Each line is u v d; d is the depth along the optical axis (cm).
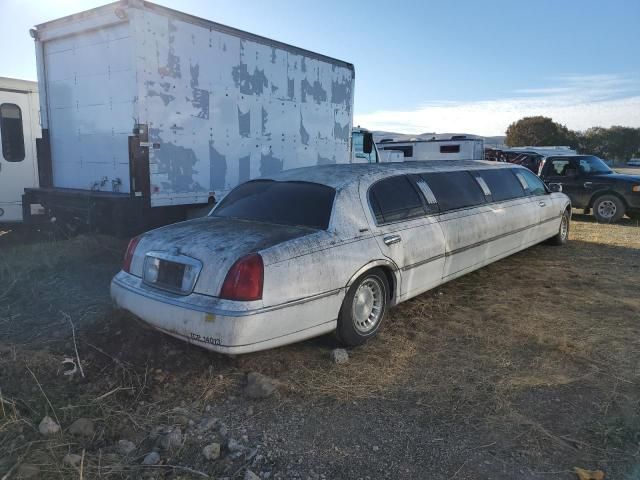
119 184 698
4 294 539
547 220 794
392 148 2162
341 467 288
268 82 809
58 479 265
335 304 408
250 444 307
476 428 323
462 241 561
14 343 424
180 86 683
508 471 284
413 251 486
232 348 351
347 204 446
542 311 539
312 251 395
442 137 2141
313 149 913
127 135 670
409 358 423
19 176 961
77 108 738
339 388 372
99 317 475
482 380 384
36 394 344
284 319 371
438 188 564
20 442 293
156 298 385
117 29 659
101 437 308
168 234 427
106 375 377
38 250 702
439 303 561
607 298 586
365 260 430
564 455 297
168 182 681
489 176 681
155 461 288
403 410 346
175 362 393
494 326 494
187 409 342
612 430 319
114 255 684
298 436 316
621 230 1122
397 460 294
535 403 352
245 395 361
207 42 711
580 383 380
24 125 964
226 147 753
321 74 914
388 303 469
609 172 1327
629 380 384
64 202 757
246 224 436
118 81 668
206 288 366
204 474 278
